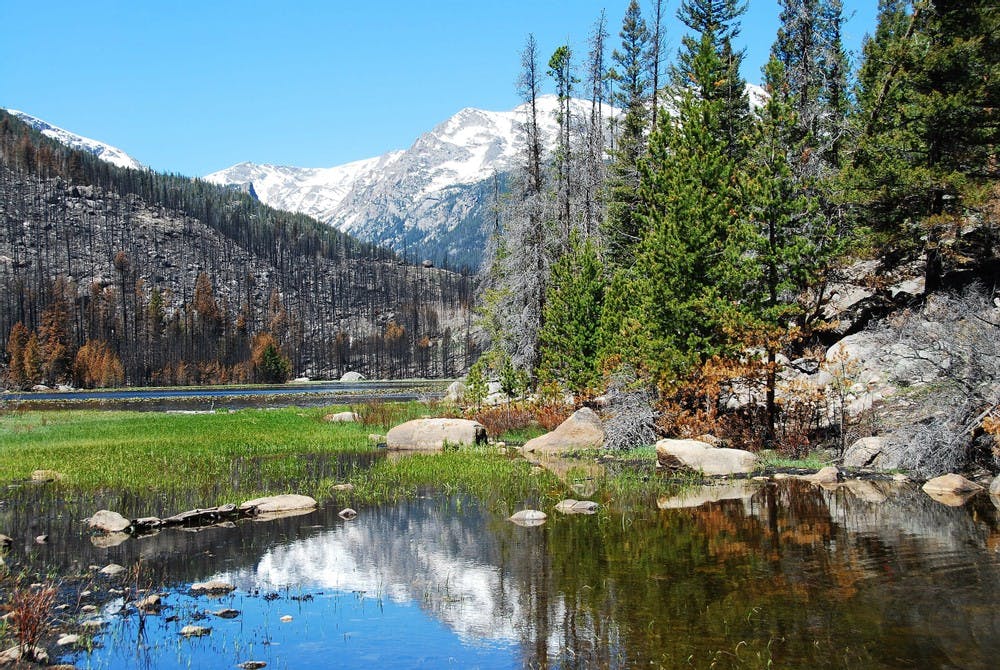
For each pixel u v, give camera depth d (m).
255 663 8.66
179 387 131.38
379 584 11.69
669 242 27.89
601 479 21.70
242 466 24.78
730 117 37.53
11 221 186.12
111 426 39.56
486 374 42.41
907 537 13.90
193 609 10.60
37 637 8.99
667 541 13.95
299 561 13.04
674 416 27.94
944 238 28.91
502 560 12.92
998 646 8.73
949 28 27.72
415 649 9.11
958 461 20.23
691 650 8.79
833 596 10.57
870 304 31.94
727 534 14.42
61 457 26.80
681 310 27.16
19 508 17.67
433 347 188.25
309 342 188.25
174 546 14.06
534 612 10.27
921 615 9.76
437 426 31.06
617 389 30.00
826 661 8.38
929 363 22.17
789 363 27.61
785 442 25.53
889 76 29.98
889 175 27.09
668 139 34.00
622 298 32.09
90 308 157.62
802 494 18.62
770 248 26.22
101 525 15.46
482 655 8.86
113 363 133.38
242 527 15.73
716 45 42.31
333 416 43.06
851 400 25.50
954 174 26.16
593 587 11.25
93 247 192.12
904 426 21.75
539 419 33.47
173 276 196.75
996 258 29.20
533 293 39.03
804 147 30.08
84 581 11.78
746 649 8.77
